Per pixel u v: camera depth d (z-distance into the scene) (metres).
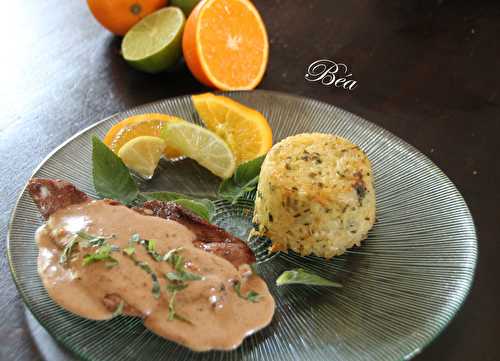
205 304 0.39
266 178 0.46
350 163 0.46
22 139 0.55
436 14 0.70
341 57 0.64
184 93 0.61
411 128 0.57
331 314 0.41
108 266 0.40
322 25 0.68
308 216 0.45
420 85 0.61
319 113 0.54
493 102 0.59
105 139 0.51
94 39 0.67
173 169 0.52
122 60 0.64
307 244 0.45
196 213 0.46
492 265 0.45
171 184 0.51
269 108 0.55
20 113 0.58
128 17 0.63
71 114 0.58
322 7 0.71
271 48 0.65
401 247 0.46
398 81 0.62
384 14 0.70
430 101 0.60
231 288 0.40
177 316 0.38
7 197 0.50
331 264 0.45
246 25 0.60
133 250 0.41
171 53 0.60
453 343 0.41
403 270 0.44
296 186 0.45
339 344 0.39
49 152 0.54
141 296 0.39
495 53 0.65
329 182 0.45
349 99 0.60
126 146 0.50
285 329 0.40
